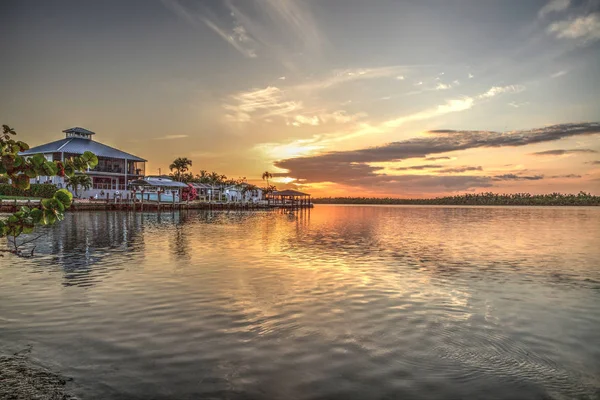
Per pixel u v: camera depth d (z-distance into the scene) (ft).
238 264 62.08
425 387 22.06
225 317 34.27
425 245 91.86
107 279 49.65
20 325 31.83
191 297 41.06
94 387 21.70
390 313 36.06
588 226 162.91
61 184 229.25
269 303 39.06
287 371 23.84
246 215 252.01
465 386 22.24
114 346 27.50
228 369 24.00
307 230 137.59
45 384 22.00
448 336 30.19
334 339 29.30
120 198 257.55
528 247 88.58
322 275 53.62
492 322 33.76
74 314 34.83
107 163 282.15
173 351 26.68
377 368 24.40
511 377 23.40
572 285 48.44
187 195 302.25
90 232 111.65
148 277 51.11
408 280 50.83
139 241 92.38
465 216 280.31
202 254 73.10
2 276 50.88
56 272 53.88
